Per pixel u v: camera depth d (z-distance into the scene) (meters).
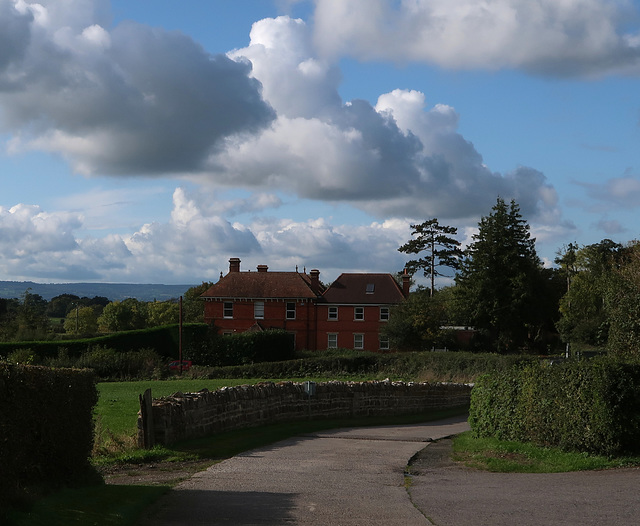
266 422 24.69
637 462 14.59
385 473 14.69
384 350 74.50
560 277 81.88
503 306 67.62
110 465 14.98
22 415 9.65
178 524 9.30
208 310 78.19
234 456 17.08
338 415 29.81
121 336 64.00
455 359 53.97
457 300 70.31
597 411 15.20
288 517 9.76
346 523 9.32
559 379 16.47
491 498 11.25
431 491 12.17
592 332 59.62
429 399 36.97
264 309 77.44
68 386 11.45
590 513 9.69
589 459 14.99
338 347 76.38
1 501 8.52
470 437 21.00
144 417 16.77
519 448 17.23
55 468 11.04
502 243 68.44
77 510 9.33
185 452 16.83
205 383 47.12
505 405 18.92
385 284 77.69
